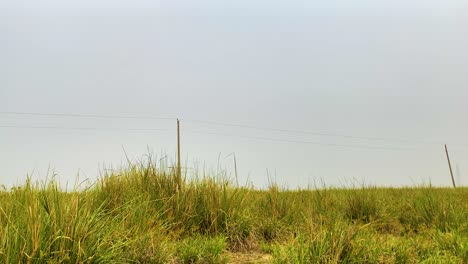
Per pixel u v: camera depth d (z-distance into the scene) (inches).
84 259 132.3
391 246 188.2
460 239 206.1
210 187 242.4
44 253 125.4
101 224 159.3
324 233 174.2
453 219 273.6
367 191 359.9
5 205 154.3
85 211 154.6
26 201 146.5
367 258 169.8
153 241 175.0
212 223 222.5
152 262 162.7
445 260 173.6
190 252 180.5
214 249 189.3
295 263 154.6
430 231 241.1
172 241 194.4
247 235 229.1
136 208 194.7
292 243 177.5
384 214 304.2
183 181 248.2
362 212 305.7
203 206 235.1
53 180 165.5
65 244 134.2
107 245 151.6
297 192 354.9
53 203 147.9
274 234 237.6
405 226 287.7
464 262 179.5
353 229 190.9
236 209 240.1
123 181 235.0
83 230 142.3
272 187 307.6
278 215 269.6
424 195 358.3
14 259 121.4
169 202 228.5
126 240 166.2
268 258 194.5
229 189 254.4
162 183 245.0
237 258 197.5
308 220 221.8
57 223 138.6
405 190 515.5
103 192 218.4
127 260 155.1
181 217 224.5
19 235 128.7
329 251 163.6
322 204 315.3
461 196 436.5
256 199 283.7
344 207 320.5
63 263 128.9
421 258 181.9
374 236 206.1
